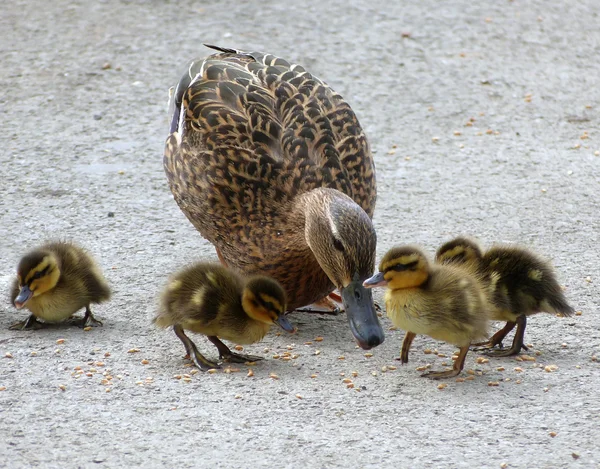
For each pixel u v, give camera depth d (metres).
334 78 19.62
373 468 7.98
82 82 19.28
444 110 18.45
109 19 22.20
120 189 15.27
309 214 10.77
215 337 10.29
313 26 22.06
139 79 19.50
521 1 23.77
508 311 10.31
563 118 18.17
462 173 16.00
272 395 9.37
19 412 8.92
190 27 21.88
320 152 11.65
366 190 11.88
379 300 12.08
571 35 21.92
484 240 13.58
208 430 8.62
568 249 13.27
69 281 10.78
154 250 13.27
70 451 8.23
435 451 8.27
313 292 11.38
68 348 10.41
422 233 13.84
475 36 21.75
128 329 10.98
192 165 11.87
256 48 20.80
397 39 21.50
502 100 18.91
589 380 9.68
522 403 9.18
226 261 12.01
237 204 11.51
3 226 13.85
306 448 8.31
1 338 10.66
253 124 11.84
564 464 8.06
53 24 21.88
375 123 17.86
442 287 9.64
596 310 11.45
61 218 14.18
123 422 8.76
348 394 9.41
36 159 16.23
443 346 10.68
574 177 15.84
